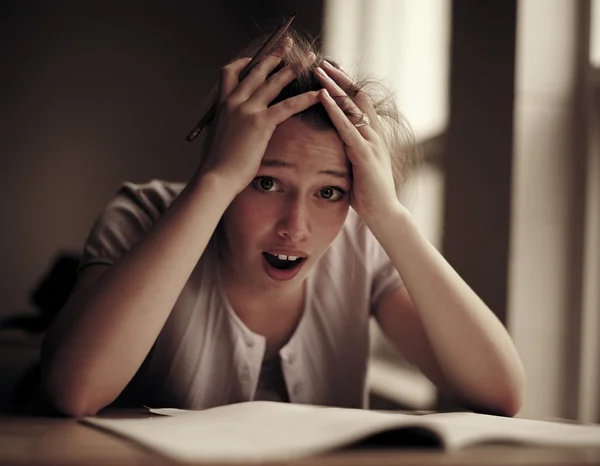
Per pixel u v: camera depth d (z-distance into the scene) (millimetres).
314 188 924
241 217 933
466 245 2039
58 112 5176
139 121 5281
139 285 846
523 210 1783
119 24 5297
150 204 1149
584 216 1783
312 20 3971
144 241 878
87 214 5180
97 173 5203
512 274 1774
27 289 5047
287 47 1014
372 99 1078
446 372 1003
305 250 938
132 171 5250
